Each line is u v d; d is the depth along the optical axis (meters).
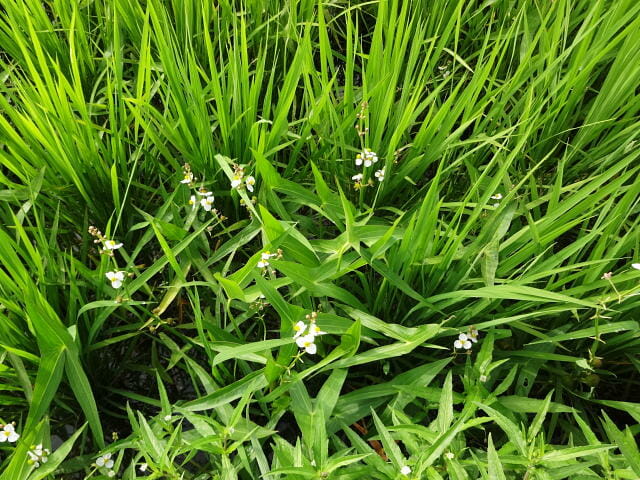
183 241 0.53
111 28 0.71
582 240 0.49
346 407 0.49
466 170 0.66
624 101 0.64
